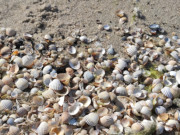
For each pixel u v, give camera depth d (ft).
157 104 2.27
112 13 2.90
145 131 2.11
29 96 2.30
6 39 2.63
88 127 2.15
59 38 2.66
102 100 2.25
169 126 2.16
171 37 2.76
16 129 2.12
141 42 2.67
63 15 2.84
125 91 2.33
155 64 2.57
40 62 2.48
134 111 2.21
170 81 2.42
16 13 2.84
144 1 3.01
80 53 2.56
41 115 2.19
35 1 2.93
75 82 2.36
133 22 2.83
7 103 2.23
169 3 3.01
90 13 2.88
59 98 2.26
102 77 2.42
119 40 2.70
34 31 2.70
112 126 2.12
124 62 2.50
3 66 2.44
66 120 2.14
